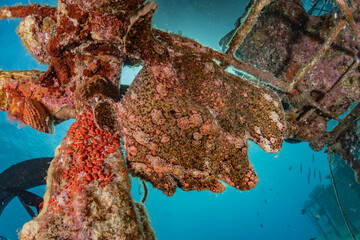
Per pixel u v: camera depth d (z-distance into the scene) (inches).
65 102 14.3
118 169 10.7
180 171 10.0
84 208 9.8
